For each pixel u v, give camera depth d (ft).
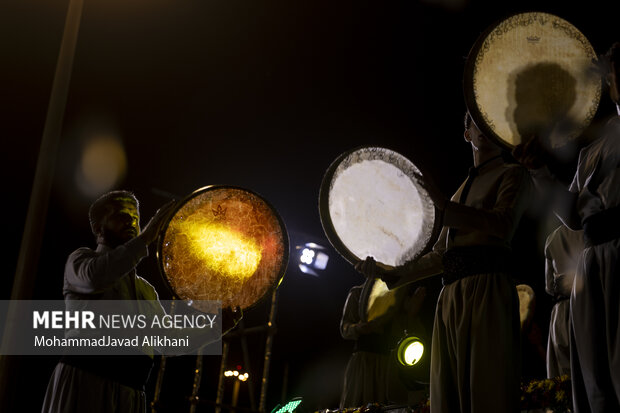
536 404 10.53
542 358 17.39
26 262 18.11
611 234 8.12
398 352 14.02
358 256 10.62
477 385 8.69
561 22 9.53
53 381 11.19
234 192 12.56
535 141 8.49
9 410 16.35
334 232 10.55
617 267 7.93
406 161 11.28
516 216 9.27
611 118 8.89
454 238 9.74
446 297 9.54
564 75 9.35
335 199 10.73
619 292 7.86
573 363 8.38
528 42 9.46
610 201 8.27
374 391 18.89
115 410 11.25
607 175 8.41
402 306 19.49
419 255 10.73
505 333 8.85
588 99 9.30
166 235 11.78
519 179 9.57
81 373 11.13
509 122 9.14
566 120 9.21
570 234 15.02
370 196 10.96
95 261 11.44
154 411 20.40
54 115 20.11
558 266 15.16
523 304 17.29
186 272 11.98
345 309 20.88
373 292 19.17
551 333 15.01
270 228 12.66
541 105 9.23
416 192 11.07
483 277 9.21
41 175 19.33
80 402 10.93
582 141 10.22
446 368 9.36
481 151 10.29
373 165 11.14
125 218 12.53
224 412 25.67
